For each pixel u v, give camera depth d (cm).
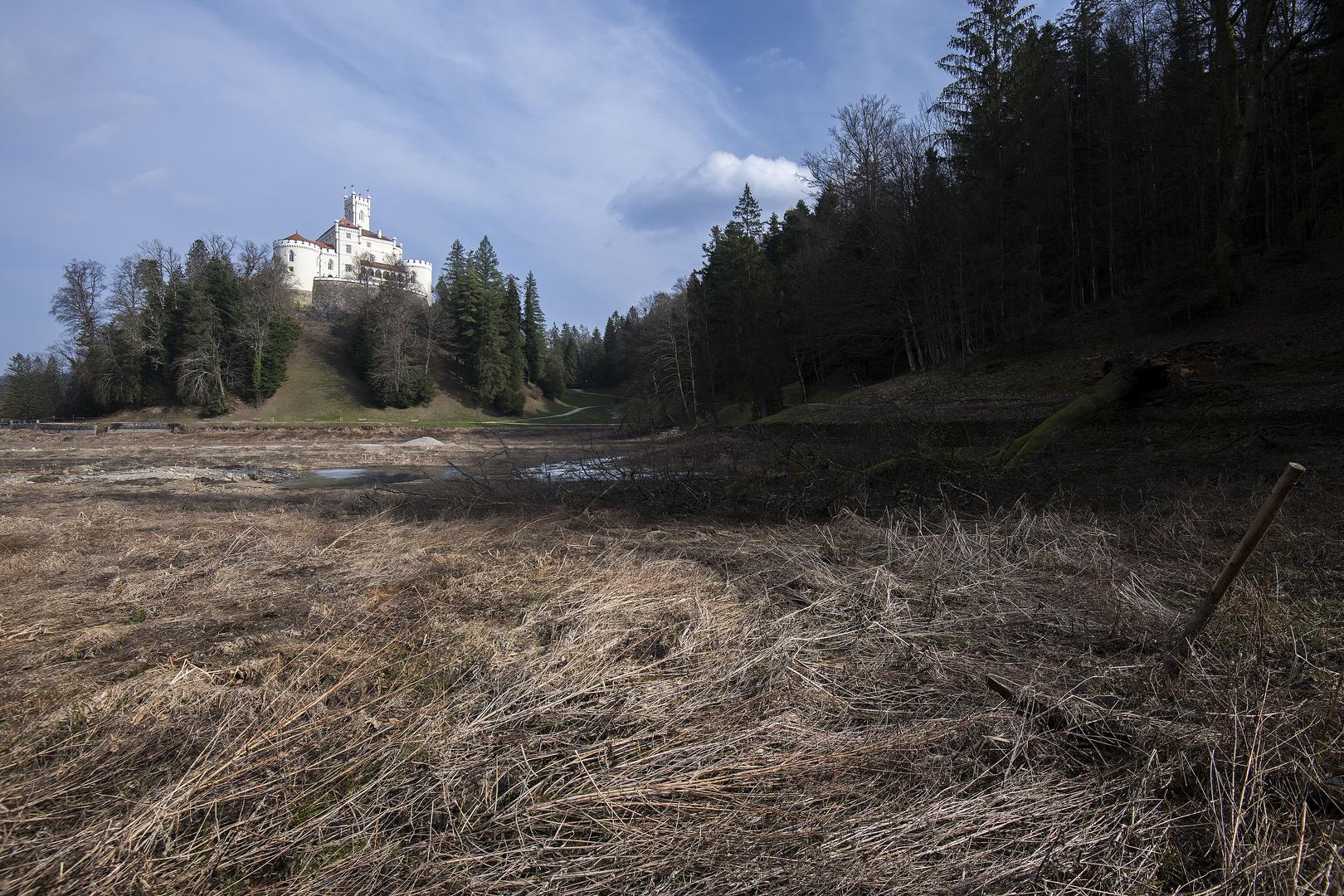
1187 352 1571
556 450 2541
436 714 281
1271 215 2498
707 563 544
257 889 188
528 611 418
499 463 1858
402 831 214
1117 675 304
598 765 245
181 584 517
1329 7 1681
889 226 2784
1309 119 2175
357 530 736
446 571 538
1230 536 521
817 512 784
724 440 1606
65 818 221
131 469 1961
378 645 373
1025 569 484
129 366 5316
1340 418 1018
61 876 191
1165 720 261
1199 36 1958
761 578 488
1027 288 2289
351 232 10112
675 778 234
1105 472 878
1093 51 2769
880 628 379
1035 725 263
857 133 3033
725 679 316
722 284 3931
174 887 189
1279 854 185
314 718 282
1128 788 223
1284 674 297
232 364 5553
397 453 2630
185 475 1805
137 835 208
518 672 323
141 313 5450
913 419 1145
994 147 2273
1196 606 380
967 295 2498
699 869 193
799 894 180
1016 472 835
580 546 609
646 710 285
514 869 192
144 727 280
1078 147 2755
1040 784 228
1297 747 231
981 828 205
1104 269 3078
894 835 203
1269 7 1753
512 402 6450
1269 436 977
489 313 6306
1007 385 2027
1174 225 2631
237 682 327
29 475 1730
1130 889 182
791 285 3703
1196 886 184
